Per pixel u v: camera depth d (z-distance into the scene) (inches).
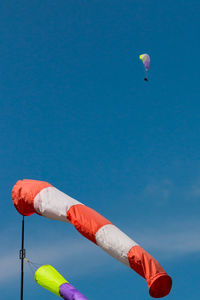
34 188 823.1
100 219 749.9
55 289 805.9
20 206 828.6
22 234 839.1
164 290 673.6
